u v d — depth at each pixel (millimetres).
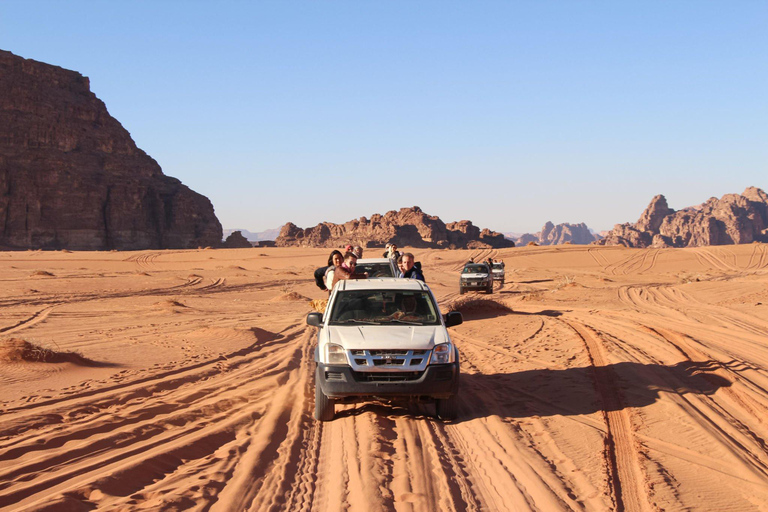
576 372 10109
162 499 4676
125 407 7613
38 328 15930
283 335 16078
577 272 72312
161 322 17875
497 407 8078
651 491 5027
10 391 8094
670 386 8828
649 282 49344
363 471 5461
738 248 106062
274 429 6977
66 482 4973
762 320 18062
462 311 20516
